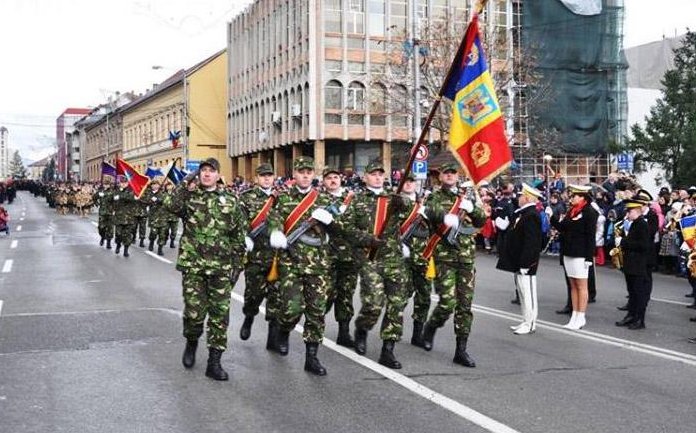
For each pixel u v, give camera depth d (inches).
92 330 355.9
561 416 225.5
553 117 1546.5
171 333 348.5
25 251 802.8
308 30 1567.4
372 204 284.5
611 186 713.0
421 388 255.3
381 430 211.6
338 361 293.6
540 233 355.3
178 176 609.9
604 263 690.8
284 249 277.9
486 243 808.3
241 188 1141.7
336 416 224.2
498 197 778.8
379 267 286.7
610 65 1615.4
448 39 1131.9
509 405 236.4
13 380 265.6
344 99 1568.7
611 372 281.9
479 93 290.2
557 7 1577.3
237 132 2149.4
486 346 326.3
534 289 359.3
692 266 411.2
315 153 1571.1
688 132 1111.0
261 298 327.9
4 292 489.1
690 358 307.7
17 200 2785.4
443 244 293.0
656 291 521.3
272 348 313.7
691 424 219.3
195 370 279.0
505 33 1370.6
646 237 375.2
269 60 1847.9
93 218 1520.7
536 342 337.1
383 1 1583.4
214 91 2335.1
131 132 3120.1
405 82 1294.3
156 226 755.4
